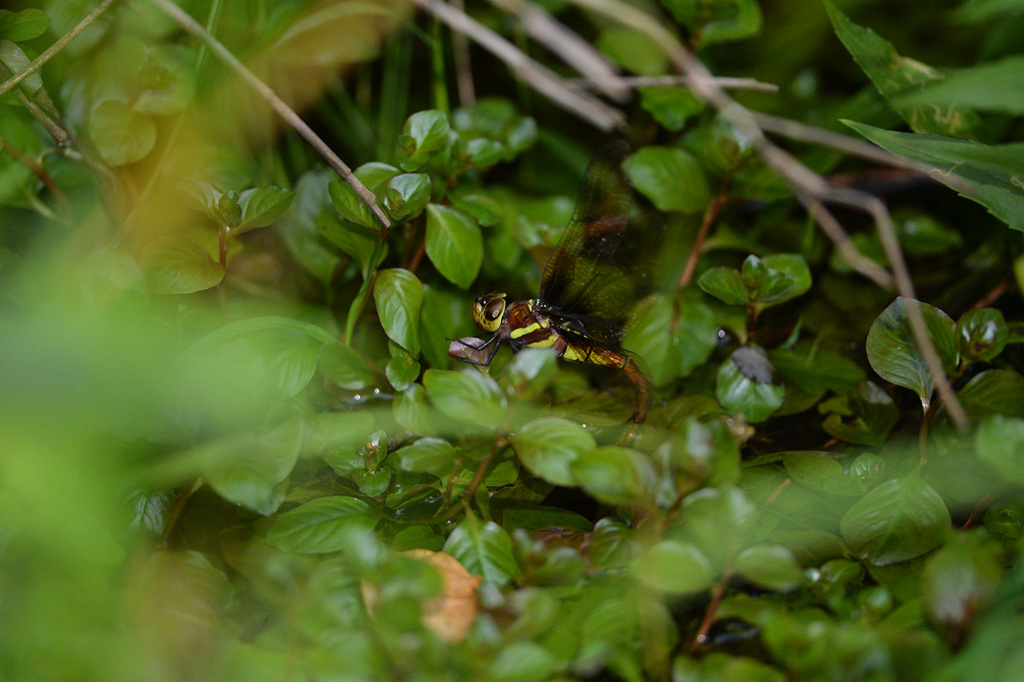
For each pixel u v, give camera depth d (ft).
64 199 3.22
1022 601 2.97
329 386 3.18
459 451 3.05
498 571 3.02
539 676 2.94
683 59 3.26
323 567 3.01
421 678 2.94
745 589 3.03
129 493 3.04
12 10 3.23
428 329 3.18
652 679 2.99
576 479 3.00
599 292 3.19
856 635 2.95
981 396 3.08
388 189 3.09
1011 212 3.13
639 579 2.98
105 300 3.09
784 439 3.18
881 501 3.05
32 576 3.00
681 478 2.99
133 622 2.98
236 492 3.01
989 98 3.07
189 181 3.11
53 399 3.01
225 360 3.07
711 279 3.16
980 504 3.08
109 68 3.23
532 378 3.01
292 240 3.24
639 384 3.19
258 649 2.99
